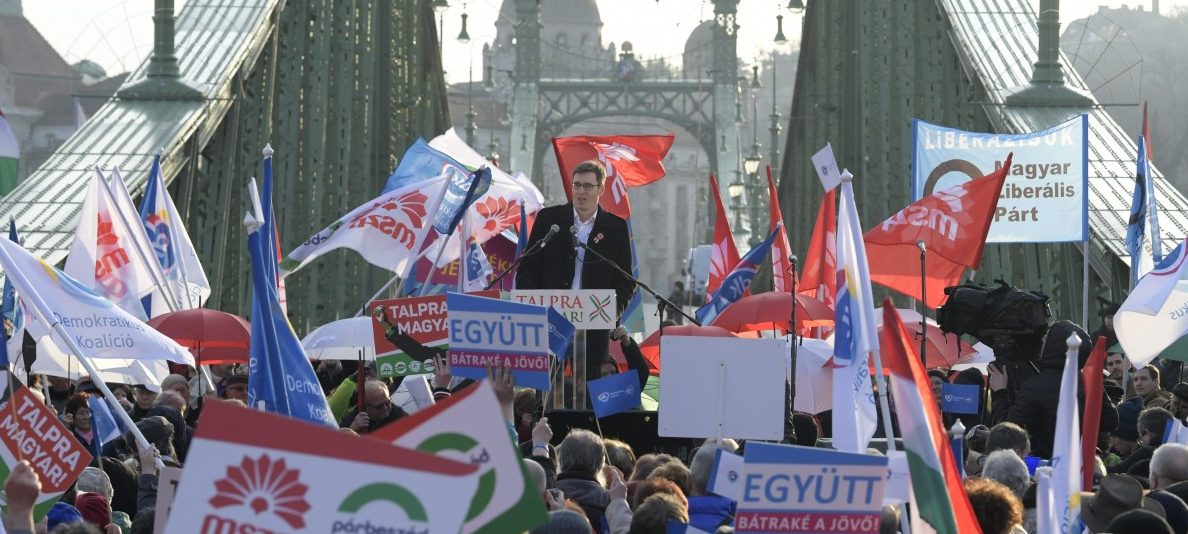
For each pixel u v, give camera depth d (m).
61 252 42.34
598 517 16.30
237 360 31.92
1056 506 11.78
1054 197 30.33
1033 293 24.80
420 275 34.25
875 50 56.50
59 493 14.45
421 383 20.34
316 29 60.88
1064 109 48.59
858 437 15.98
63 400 27.59
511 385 17.48
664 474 16.47
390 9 65.50
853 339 15.99
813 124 67.00
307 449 8.15
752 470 11.43
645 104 186.62
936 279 28.19
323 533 8.12
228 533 8.14
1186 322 23.50
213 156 53.09
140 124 48.00
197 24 53.38
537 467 14.77
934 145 30.83
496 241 37.78
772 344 17.84
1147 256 43.06
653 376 31.62
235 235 56.03
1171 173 120.50
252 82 56.84
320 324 59.56
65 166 46.22
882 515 13.38
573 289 23.91
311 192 60.34
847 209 16.03
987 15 52.75
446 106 78.62
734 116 181.25
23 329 24.11
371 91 63.44
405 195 31.75
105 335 20.80
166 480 13.51
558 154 36.31
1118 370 30.56
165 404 22.88
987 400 26.78
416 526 8.09
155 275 28.14
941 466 11.99
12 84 129.50
